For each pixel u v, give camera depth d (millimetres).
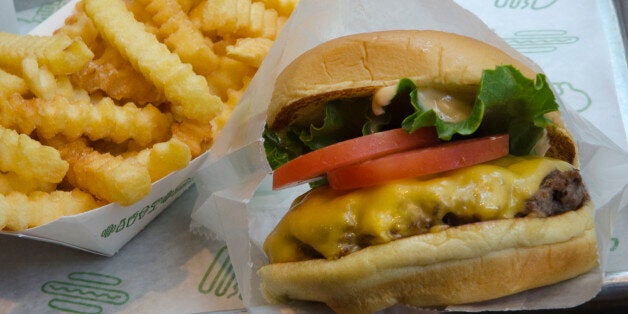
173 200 459
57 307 416
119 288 422
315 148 392
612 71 480
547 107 364
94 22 436
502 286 357
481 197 354
